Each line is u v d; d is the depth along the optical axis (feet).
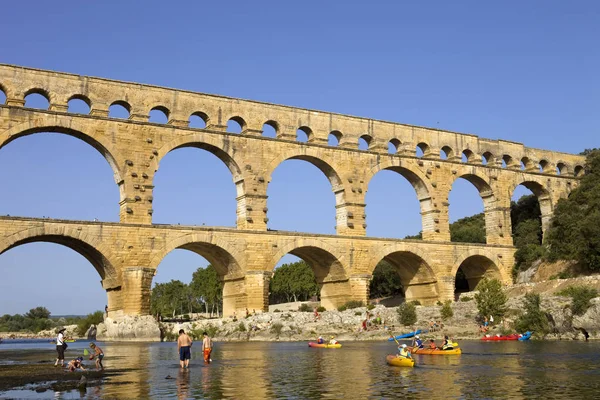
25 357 177.68
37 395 92.53
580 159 357.61
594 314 212.64
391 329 236.84
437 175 300.81
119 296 224.74
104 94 230.89
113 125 230.27
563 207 319.06
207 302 588.50
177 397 88.69
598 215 280.51
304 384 101.81
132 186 230.48
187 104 246.47
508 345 188.96
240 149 253.85
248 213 250.37
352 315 249.96
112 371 124.26
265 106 263.29
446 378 108.99
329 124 276.82
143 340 222.28
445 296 290.76
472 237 413.59
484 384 101.14
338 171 274.16
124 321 221.46
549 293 261.44
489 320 239.50
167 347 196.95
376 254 274.77
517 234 350.84
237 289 249.75
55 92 221.66
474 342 205.26
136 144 233.96
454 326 240.94
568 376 110.63
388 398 87.20
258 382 104.47
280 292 586.86
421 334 228.43
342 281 269.23
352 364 134.21
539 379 106.83
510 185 324.80
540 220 356.79
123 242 224.33
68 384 103.81
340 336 228.63
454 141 310.45
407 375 113.50
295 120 269.23
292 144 265.34
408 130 297.53
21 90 216.13
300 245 257.75
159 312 643.45
